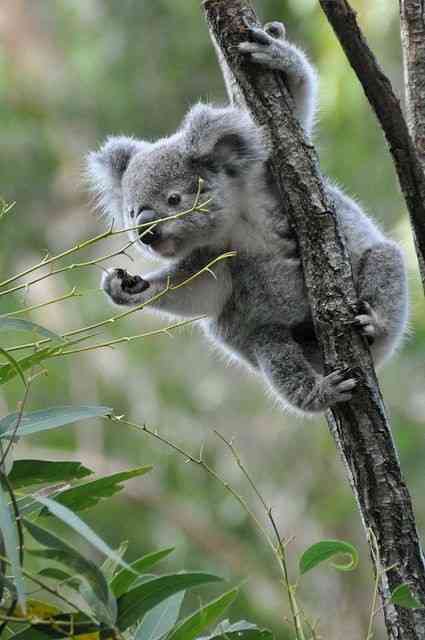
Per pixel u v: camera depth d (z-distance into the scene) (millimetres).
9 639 6492
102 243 22906
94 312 21156
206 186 10359
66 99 24266
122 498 19375
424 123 8953
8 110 24125
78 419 6789
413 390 19703
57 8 25359
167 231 10344
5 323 6805
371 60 8070
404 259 10117
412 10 9094
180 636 6867
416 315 18094
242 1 9156
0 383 6941
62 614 6406
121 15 24641
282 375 10383
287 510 19500
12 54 24688
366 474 8172
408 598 6996
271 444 20391
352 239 10070
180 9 24297
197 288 10633
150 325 21484
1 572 6254
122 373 20891
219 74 24078
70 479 6848
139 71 24281
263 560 18625
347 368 8328
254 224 10312
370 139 21375
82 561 6219
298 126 8828
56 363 20688
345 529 19297
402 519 8016
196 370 21203
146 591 6543
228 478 19953
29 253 22906
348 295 8445
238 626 6996
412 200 8281
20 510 6555
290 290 10336
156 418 20484
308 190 8617
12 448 6578
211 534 19109
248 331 10750
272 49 9000
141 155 10891
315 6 20203
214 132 10344
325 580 18281
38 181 23453
